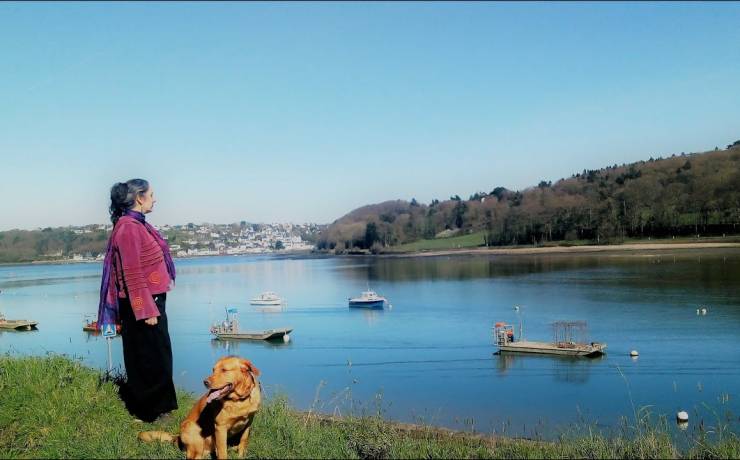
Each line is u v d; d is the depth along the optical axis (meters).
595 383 26.78
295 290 85.44
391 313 54.84
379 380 29.20
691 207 122.69
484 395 25.52
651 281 63.09
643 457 6.05
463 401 24.56
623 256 101.19
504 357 33.66
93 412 6.35
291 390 27.08
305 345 41.00
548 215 151.38
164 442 5.68
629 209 133.75
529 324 43.53
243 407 5.08
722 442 7.73
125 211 6.11
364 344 40.00
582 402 23.75
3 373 7.13
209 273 143.50
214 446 5.22
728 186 122.31
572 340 36.41
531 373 29.48
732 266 71.88
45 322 55.25
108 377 7.40
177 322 55.75
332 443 6.12
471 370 30.78
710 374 27.08
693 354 31.12
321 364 34.03
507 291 64.69
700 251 97.06
